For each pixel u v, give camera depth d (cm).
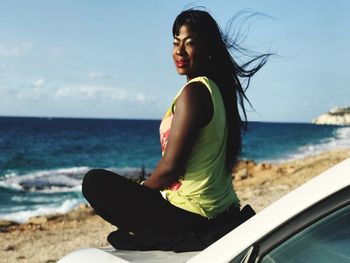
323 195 193
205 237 270
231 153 315
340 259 190
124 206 293
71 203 3225
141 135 9344
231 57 334
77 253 270
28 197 3419
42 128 10538
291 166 2972
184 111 298
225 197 308
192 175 300
